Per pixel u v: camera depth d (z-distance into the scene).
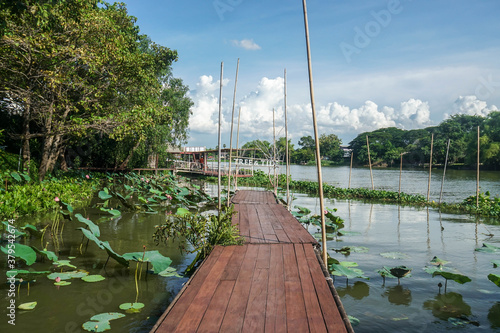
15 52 11.44
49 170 17.38
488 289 5.10
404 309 4.39
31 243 6.82
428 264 6.32
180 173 36.75
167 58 21.69
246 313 3.24
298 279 4.20
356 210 13.35
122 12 18.59
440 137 70.81
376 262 6.40
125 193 16.38
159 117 16.56
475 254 7.05
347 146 119.56
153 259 4.93
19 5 7.75
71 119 13.85
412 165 77.12
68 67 13.30
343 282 5.37
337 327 2.98
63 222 8.84
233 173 28.05
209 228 6.11
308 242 6.11
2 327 3.60
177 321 3.05
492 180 33.88
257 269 4.58
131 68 15.25
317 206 14.28
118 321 3.81
